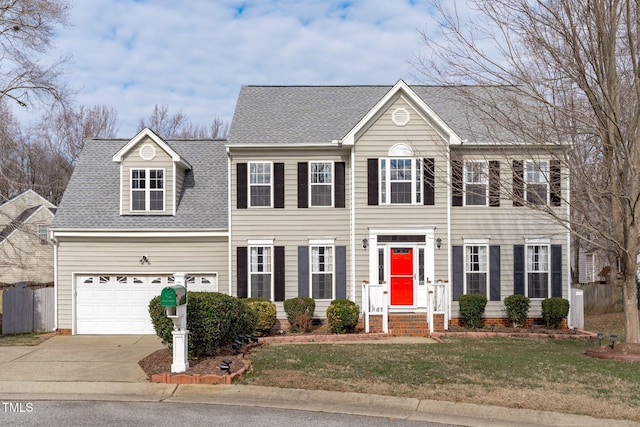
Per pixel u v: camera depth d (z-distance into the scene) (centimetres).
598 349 1359
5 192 3338
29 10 2428
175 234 2006
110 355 1403
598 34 1295
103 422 838
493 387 1006
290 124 2122
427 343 1592
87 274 2003
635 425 815
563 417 848
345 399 970
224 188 2188
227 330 1344
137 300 2011
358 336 1692
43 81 2595
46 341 1761
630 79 1359
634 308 1380
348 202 2003
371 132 1955
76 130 4703
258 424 832
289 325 1953
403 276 1941
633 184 1310
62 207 2062
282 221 2000
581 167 1362
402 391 988
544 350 1444
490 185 1572
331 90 2388
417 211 1941
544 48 1358
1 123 2431
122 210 2059
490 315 1977
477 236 1983
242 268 1986
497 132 1652
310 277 1986
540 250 1998
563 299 1948
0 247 3312
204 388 1041
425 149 1934
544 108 1409
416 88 2303
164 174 2077
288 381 1060
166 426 818
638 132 1316
